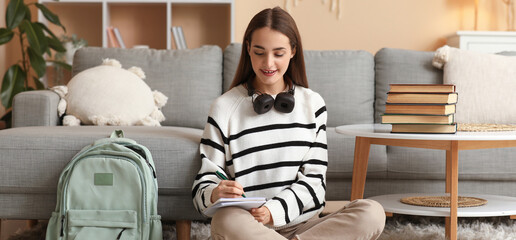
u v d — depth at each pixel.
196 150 1.99
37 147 1.96
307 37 4.54
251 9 4.50
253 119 1.80
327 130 2.58
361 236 1.60
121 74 2.68
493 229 2.31
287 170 1.75
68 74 4.35
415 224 2.48
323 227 1.61
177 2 4.20
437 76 2.89
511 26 4.48
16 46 4.46
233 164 1.77
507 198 2.21
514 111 2.67
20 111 2.46
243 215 1.53
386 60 2.94
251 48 1.74
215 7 4.52
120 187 1.80
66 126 2.35
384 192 2.50
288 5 4.52
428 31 4.55
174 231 2.38
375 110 2.92
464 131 1.92
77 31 4.50
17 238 2.29
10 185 1.96
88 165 1.81
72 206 1.82
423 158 2.46
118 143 1.89
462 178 2.48
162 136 2.04
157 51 2.95
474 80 2.73
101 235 1.80
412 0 4.54
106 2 4.16
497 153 2.46
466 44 4.09
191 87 2.84
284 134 1.78
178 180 1.98
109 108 2.56
